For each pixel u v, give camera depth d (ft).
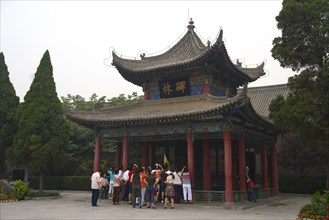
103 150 160.04
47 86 121.49
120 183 95.09
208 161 93.86
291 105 87.15
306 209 64.80
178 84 103.04
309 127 83.97
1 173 138.72
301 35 89.04
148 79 108.47
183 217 63.46
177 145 115.65
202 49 96.73
